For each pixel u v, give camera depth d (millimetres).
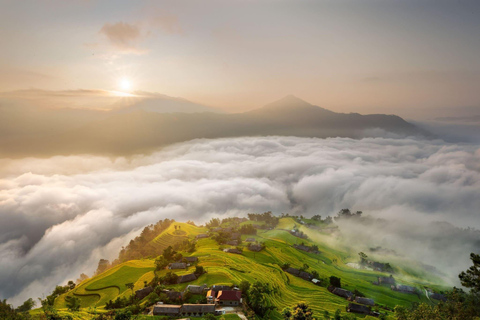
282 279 198750
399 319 127062
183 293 149000
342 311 156000
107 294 182500
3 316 120562
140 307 140000
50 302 174375
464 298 129625
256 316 132625
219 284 165750
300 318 120438
